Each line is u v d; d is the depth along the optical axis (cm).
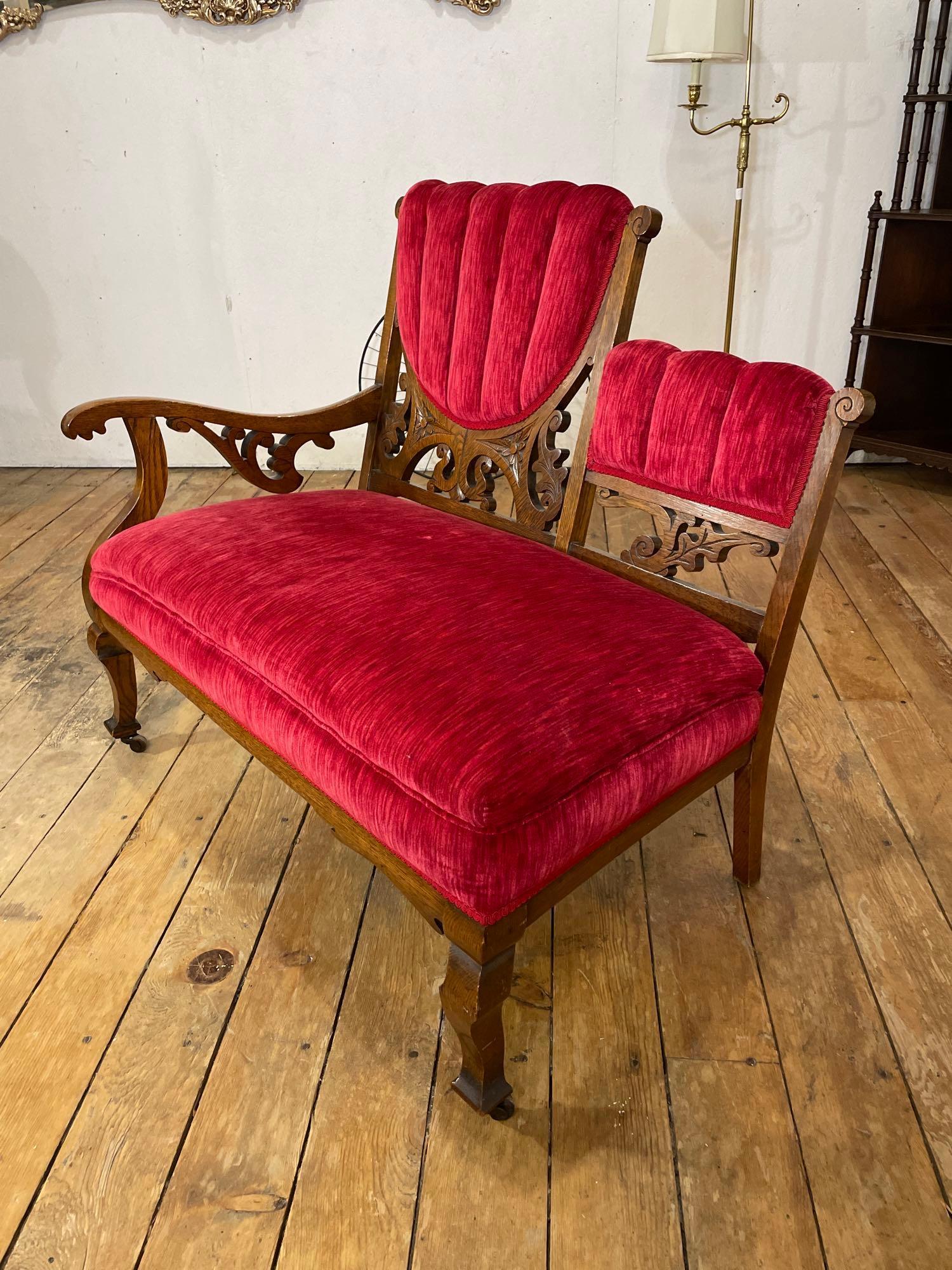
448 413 180
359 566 145
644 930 153
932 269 332
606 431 149
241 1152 119
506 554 151
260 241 342
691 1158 118
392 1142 120
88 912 157
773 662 136
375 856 123
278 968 146
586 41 309
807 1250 108
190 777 192
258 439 187
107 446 375
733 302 327
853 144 321
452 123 323
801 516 129
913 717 209
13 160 332
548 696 114
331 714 119
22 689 222
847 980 143
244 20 307
